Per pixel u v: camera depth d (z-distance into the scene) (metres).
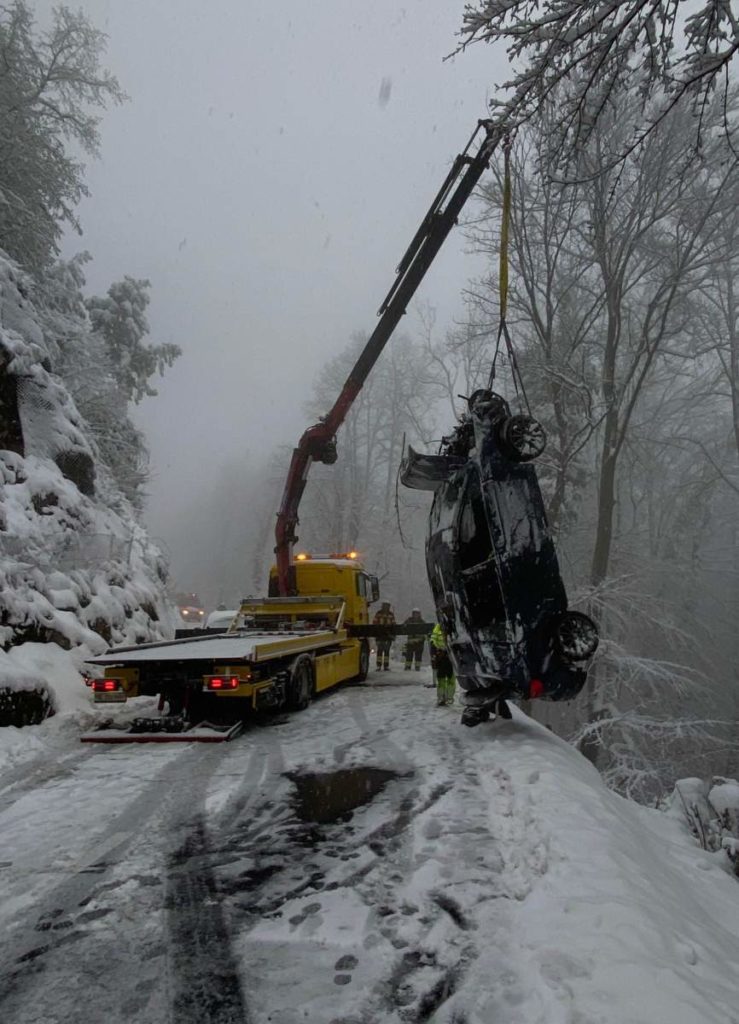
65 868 3.85
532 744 6.39
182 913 3.27
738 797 7.13
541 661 6.34
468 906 3.26
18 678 7.68
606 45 4.35
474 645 6.67
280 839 4.26
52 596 10.55
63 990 2.62
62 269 23.33
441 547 7.24
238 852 4.06
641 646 22.81
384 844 4.13
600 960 2.55
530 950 2.76
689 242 17.17
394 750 6.64
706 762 21.30
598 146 13.71
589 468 22.56
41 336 15.41
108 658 7.50
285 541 12.18
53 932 3.10
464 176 10.34
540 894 3.24
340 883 3.58
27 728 7.57
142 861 3.94
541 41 4.46
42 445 14.03
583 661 6.54
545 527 6.55
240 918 3.21
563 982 2.46
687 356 21.34
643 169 14.75
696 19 4.14
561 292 20.39
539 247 20.03
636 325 23.95
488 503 6.40
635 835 4.77
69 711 8.45
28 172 17.78
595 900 3.06
